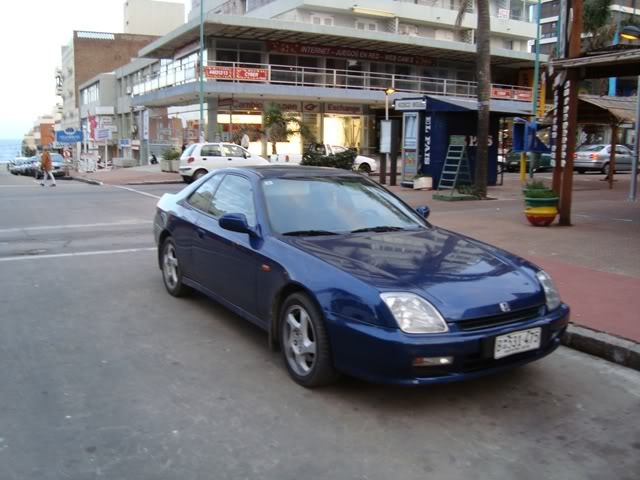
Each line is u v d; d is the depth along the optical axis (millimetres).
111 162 50094
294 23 32969
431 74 42844
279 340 4590
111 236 10984
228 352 5008
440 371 3723
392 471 3260
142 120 47906
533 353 4109
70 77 83125
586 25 36000
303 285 4184
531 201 11320
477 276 4184
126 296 6734
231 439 3572
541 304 4215
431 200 16562
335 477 3191
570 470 3320
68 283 7336
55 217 13664
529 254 8680
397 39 36562
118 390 4250
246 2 47594
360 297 3859
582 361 4996
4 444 3479
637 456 3484
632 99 20844
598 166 29531
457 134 19906
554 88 11633
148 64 48094
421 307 3770
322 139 38031
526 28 50250
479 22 16781
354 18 43125
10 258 8875
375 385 4359
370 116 39688
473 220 12344
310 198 5309
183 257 6234
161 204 7027
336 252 4449
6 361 4777
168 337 5371
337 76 38406
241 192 5512
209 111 34938
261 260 4707
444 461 3377
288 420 3824
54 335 5414
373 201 5590
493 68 46469
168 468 3248
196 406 4008
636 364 4812
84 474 3182
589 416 3982
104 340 5285
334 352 3990
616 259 8297
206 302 6496
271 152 35188
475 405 4098
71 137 43562
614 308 5965
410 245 4758
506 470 3299
